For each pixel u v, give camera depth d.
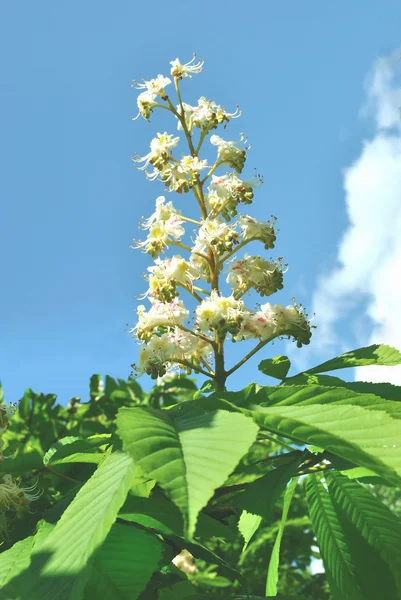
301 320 3.31
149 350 3.27
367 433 1.62
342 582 2.40
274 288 3.42
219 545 6.04
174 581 2.48
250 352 3.26
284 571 6.51
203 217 3.42
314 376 2.86
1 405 3.08
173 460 1.45
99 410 5.80
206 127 3.47
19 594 1.49
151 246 3.44
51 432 5.34
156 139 3.52
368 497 2.50
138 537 1.90
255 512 2.14
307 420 1.75
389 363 2.83
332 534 2.49
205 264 3.45
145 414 1.82
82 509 1.69
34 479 3.23
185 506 1.26
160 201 3.50
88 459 2.75
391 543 2.37
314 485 2.61
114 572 1.78
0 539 2.56
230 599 2.35
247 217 3.48
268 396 2.10
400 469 1.46
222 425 1.64
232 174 3.49
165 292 3.29
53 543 1.64
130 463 1.74
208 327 3.17
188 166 3.39
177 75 3.53
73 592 1.41
